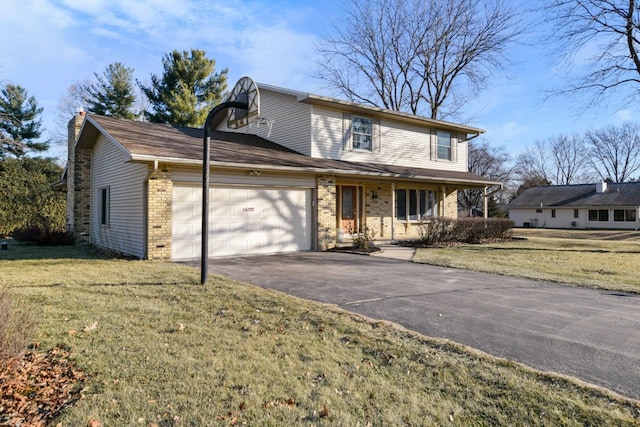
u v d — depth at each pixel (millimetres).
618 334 4680
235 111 10469
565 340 4473
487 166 43625
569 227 40969
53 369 3520
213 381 3354
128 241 11414
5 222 18406
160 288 6754
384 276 8320
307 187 12750
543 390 3262
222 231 11094
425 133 18812
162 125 14766
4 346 3246
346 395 3186
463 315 5445
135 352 3918
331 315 5293
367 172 13594
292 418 2832
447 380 3463
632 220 37438
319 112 14773
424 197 19453
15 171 19562
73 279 7445
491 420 2863
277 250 12125
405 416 2893
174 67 30047
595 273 9117
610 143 51344
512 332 4742
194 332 4551
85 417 2756
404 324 5035
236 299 6062
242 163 10641
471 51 25078
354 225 16703
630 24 14000
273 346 4188
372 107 15492
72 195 15508
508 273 8953
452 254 12258
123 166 11852
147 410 2883
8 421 2693
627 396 3178
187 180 10492
